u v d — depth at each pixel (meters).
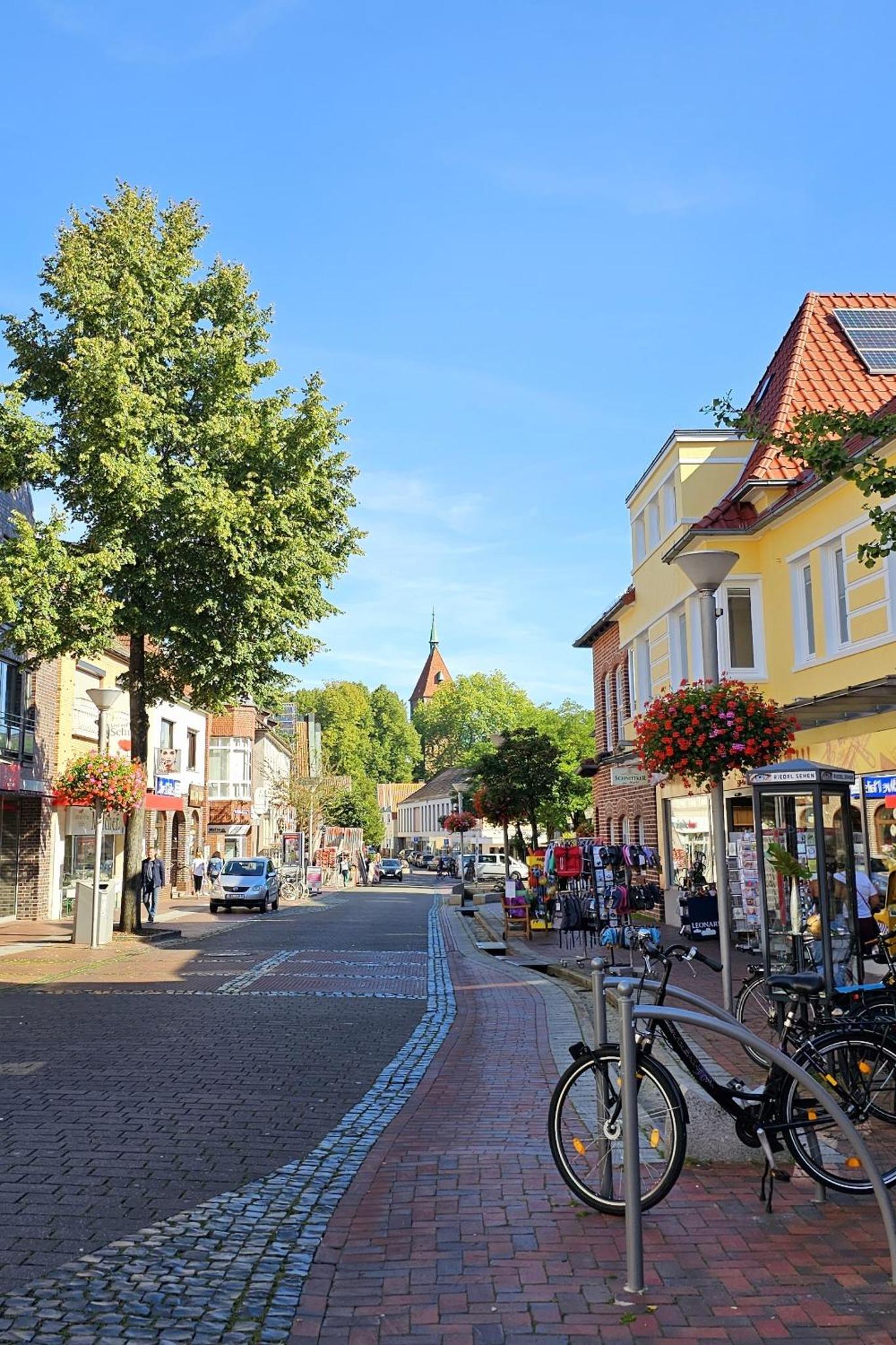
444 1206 5.59
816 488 15.73
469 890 40.28
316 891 52.53
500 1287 4.52
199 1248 5.07
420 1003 13.81
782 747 10.73
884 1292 4.40
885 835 14.15
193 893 43.97
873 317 20.42
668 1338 4.04
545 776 34.16
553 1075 9.19
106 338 21.84
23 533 19.67
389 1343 4.04
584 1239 5.05
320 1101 8.24
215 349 22.84
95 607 20.50
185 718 44.09
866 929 11.06
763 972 9.40
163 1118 7.60
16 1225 5.38
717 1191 5.71
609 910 20.27
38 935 23.62
